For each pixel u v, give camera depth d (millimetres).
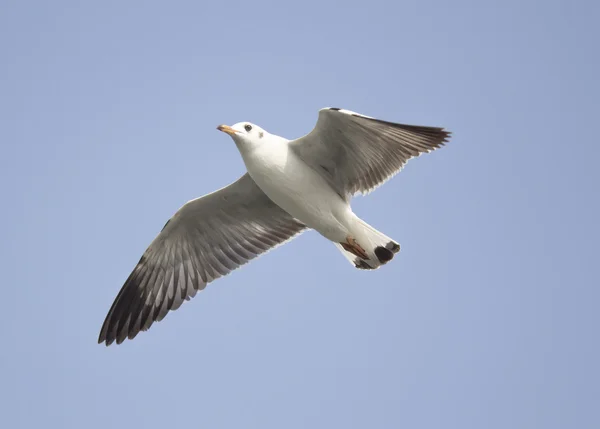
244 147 13844
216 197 14984
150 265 15641
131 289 15641
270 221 15641
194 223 15391
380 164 13680
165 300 15750
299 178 13922
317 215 14219
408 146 13164
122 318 15609
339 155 13789
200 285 15828
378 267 14562
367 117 12664
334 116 12922
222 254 15852
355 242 14406
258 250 15852
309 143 13695
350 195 14203
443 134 12562
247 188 14961
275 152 13820
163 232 15328
